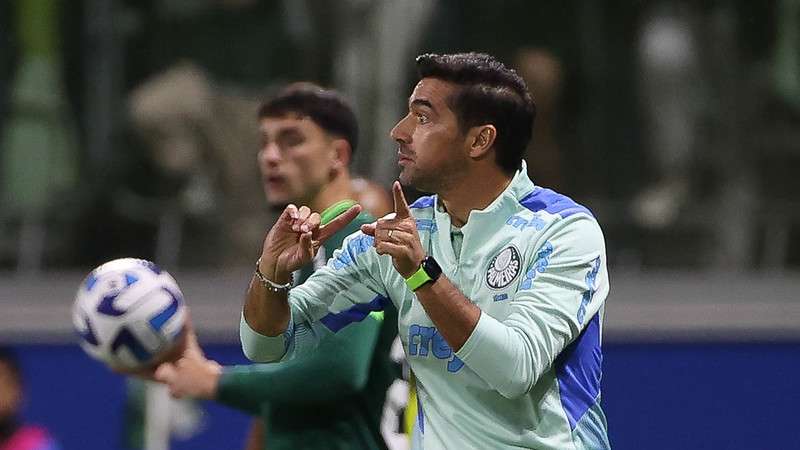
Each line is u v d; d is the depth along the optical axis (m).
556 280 10.62
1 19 22.33
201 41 22.47
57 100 22.39
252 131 22.36
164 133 22.22
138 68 22.48
